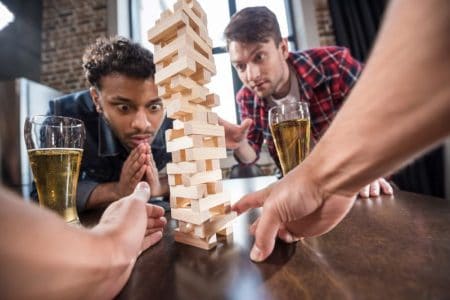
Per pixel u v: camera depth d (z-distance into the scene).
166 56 0.35
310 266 0.26
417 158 0.19
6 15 2.79
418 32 0.15
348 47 2.63
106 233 0.22
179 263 0.29
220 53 2.96
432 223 0.37
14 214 0.14
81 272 0.16
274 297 0.21
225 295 0.22
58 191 0.43
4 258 0.13
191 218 0.34
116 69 0.72
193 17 0.35
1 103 2.30
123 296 0.22
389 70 0.16
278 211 0.28
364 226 0.37
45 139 0.43
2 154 2.28
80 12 2.90
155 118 0.82
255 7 1.23
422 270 0.24
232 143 0.84
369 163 0.20
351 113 0.20
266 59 1.21
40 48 2.89
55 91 2.70
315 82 1.37
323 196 0.26
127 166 0.67
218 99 0.39
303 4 2.78
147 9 3.24
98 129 1.02
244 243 0.35
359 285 0.22
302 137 0.55
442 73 0.14
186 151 0.34
